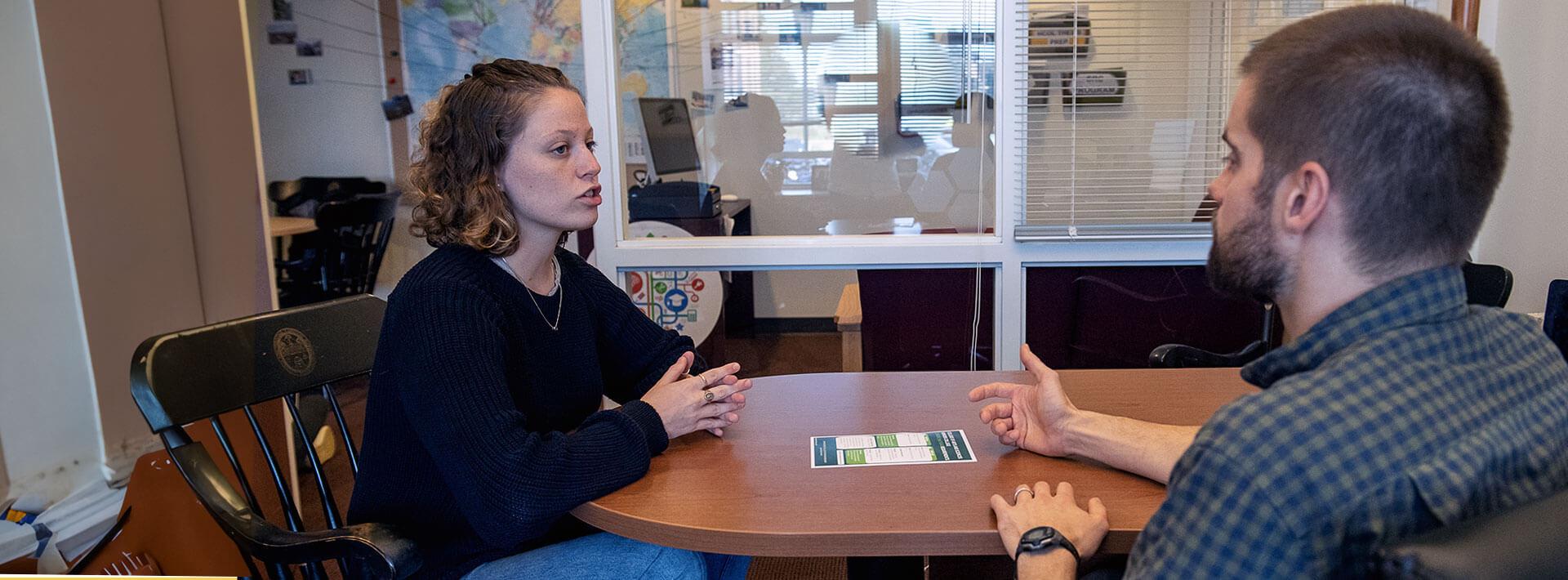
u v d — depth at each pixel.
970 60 2.77
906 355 2.95
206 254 2.20
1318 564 0.63
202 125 2.17
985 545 1.04
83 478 1.92
